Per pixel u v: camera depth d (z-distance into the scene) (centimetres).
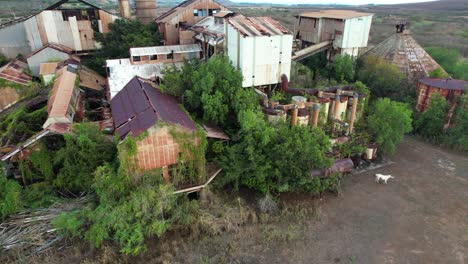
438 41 6625
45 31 4094
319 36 4194
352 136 2605
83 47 4297
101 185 1875
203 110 2403
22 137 2406
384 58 3894
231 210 2030
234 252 1805
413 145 2983
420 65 3688
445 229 1962
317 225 2002
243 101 2361
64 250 1814
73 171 2075
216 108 2311
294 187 2216
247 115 2145
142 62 3547
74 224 1798
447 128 2970
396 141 2672
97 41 4275
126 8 5144
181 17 4209
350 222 2028
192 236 1900
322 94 2628
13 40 4131
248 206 2112
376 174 2447
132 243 1778
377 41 6744
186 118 2162
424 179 2464
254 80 2728
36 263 1723
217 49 3192
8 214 1934
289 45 2736
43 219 1902
